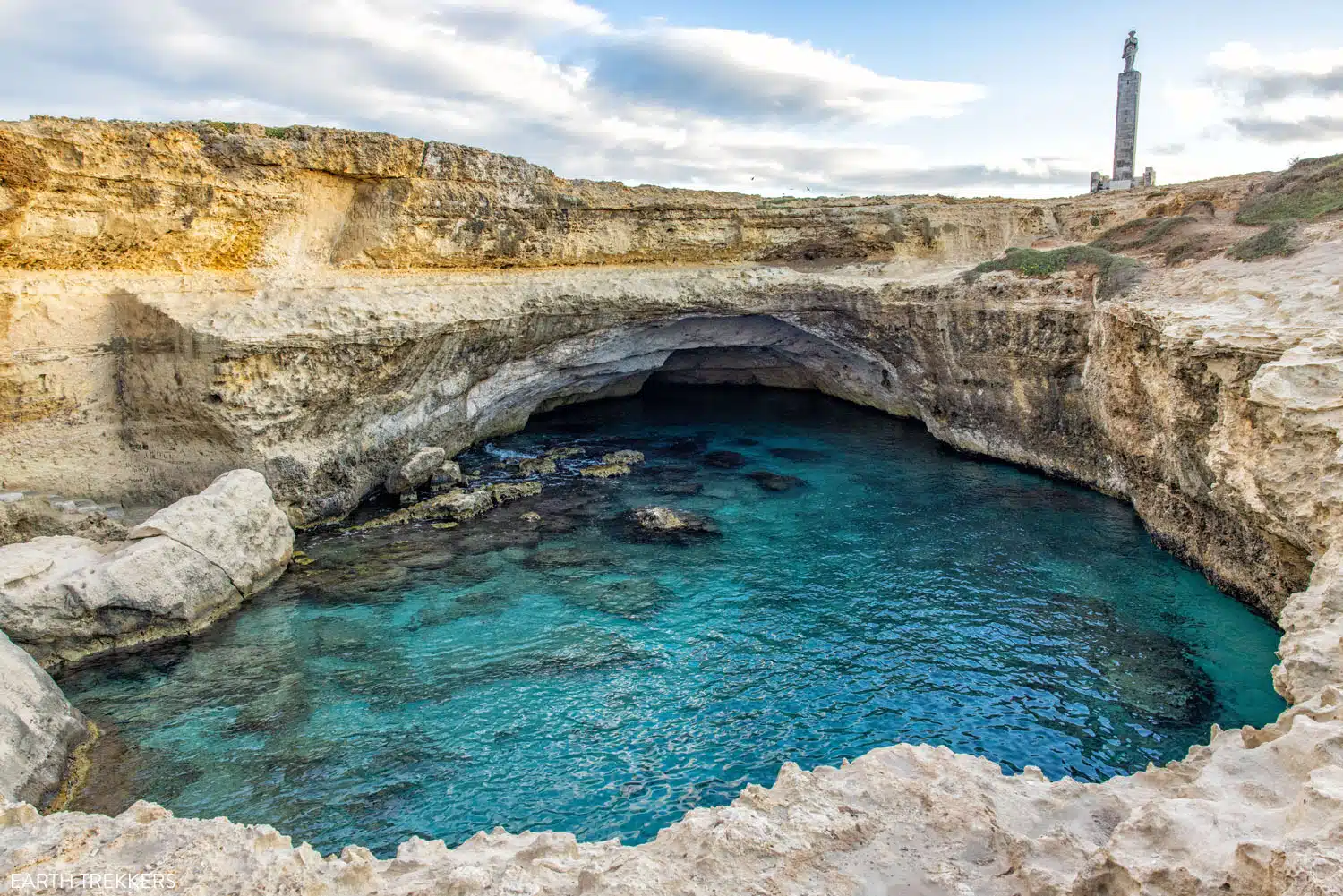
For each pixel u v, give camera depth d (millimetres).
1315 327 15094
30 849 7445
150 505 21734
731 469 29406
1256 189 32531
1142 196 37031
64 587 15766
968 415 31141
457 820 11734
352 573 20219
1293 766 7391
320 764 12953
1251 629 16969
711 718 14305
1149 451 21375
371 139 24438
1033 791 8398
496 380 30906
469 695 14961
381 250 26094
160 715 14258
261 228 23031
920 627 17594
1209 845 6340
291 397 22016
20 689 12711
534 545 22172
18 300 19156
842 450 31953
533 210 30172
